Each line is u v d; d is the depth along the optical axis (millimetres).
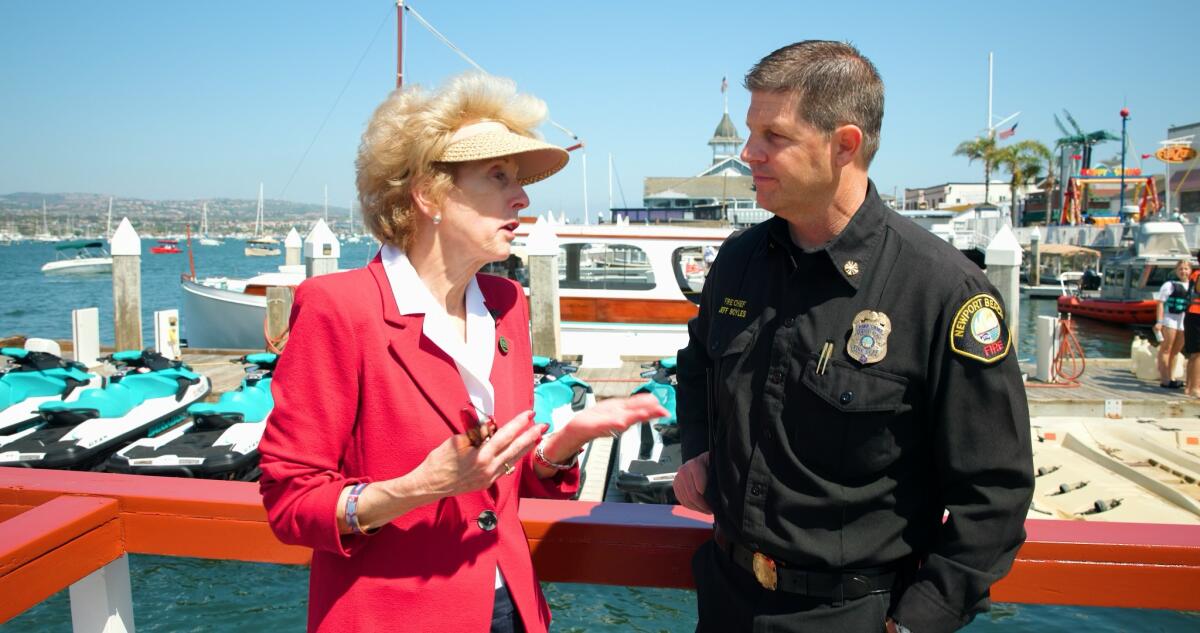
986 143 55250
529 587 1562
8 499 1898
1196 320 8773
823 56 1417
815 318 1446
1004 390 1317
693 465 1730
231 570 5039
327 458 1357
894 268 1407
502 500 1529
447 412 1408
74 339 10258
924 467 1436
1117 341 22266
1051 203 54719
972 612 1341
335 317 1355
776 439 1460
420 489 1254
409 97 1448
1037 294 34531
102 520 1779
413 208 1450
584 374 9945
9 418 6652
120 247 10750
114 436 6336
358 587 1396
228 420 6242
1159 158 38750
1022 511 1336
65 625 4227
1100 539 1609
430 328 1410
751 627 1508
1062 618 4762
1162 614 4758
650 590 5082
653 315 10852
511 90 1492
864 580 1429
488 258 1473
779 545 1444
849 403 1391
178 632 4383
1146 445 7457
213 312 12445
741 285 1602
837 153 1415
